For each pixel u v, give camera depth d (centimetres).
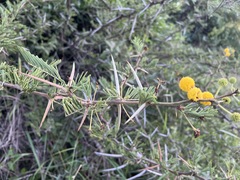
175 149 34
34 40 35
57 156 37
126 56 38
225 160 31
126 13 38
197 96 16
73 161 35
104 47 41
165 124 36
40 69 17
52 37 37
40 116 36
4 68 19
